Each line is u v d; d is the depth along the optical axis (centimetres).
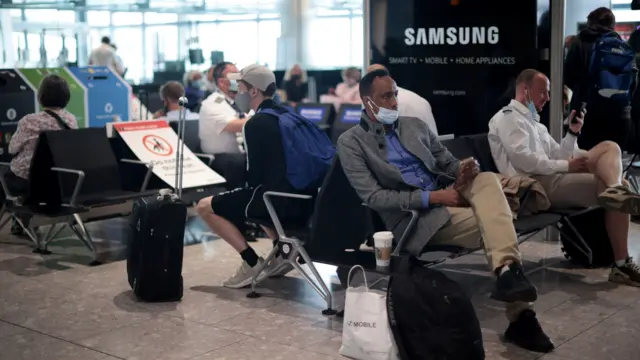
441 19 574
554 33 543
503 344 354
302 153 421
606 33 614
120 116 743
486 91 564
